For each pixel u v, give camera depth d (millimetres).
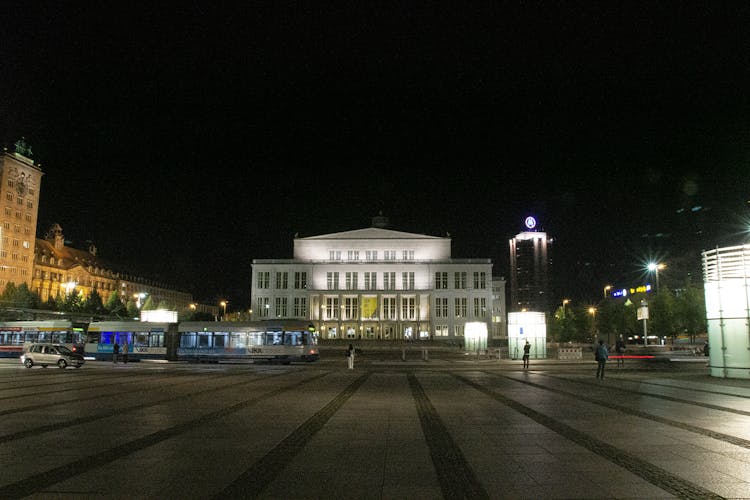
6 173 124688
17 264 127062
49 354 39062
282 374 33062
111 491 7984
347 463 9742
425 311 109625
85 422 14188
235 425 13750
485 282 109938
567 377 30094
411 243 113250
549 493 7887
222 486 8250
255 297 110750
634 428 13195
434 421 14406
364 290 109312
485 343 62438
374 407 17266
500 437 12141
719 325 28250
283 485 8320
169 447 11070
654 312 72812
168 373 33844
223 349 47000
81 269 151250
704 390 22344
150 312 57875
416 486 8273
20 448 10953
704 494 7824
